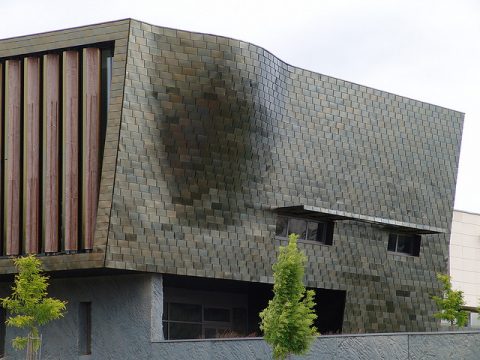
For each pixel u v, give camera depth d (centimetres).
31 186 4472
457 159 5669
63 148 4438
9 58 4569
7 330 4750
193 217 4469
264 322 3741
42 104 4503
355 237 5212
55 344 4622
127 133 4294
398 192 5356
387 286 5344
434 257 5588
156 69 4403
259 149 4716
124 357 4422
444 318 5406
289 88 4909
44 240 4444
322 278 5034
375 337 4025
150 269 4331
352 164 5153
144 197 4328
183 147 4453
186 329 5100
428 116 5547
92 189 4366
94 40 4381
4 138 4575
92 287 4559
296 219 4969
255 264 4688
